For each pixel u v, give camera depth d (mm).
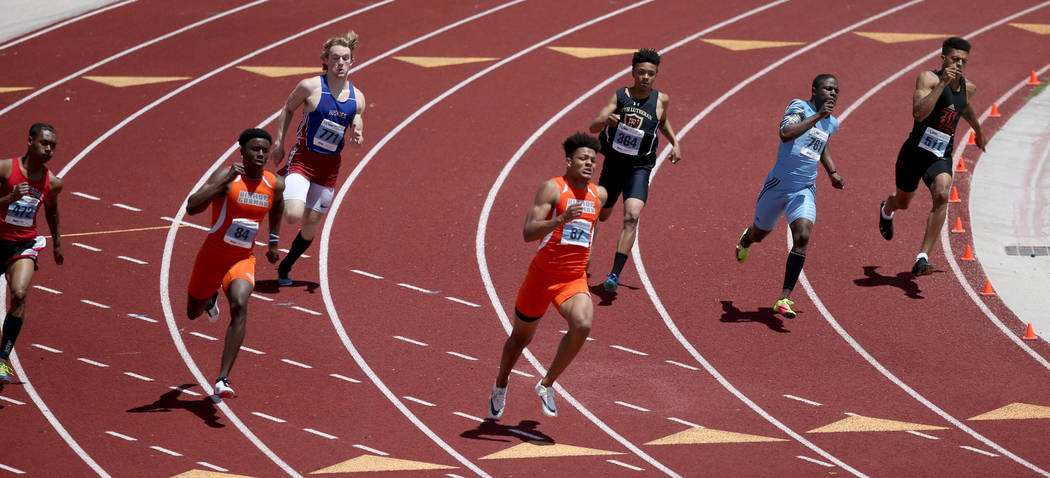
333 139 39188
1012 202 49500
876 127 57219
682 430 32125
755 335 38188
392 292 40938
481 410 33125
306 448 30609
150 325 37812
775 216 39469
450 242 45156
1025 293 41625
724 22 73062
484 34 70875
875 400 34094
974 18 73875
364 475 29188
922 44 69000
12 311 32406
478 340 37594
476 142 55156
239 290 31406
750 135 56094
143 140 55000
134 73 64688
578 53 67312
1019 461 30484
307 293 40625
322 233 45750
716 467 30031
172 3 78000
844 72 64500
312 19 74000
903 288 41812
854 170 52312
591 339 37750
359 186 50312
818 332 38500
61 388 33531
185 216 46969
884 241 45719
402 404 33344
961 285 42125
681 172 52062
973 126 41219
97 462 29500
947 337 38250
